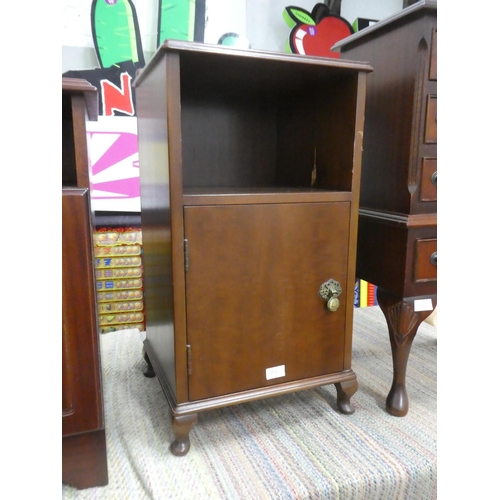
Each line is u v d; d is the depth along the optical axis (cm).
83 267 66
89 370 69
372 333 141
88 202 67
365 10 164
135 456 80
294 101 106
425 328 147
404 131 85
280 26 154
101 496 71
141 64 140
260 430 88
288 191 86
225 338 79
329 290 85
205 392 80
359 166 84
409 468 77
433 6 77
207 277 76
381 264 94
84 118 73
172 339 78
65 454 71
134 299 146
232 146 114
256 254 79
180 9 138
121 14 135
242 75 86
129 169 141
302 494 71
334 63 78
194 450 82
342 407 94
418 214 86
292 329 85
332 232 84
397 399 93
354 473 75
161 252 81
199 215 73
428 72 81
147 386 107
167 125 69
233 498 69
